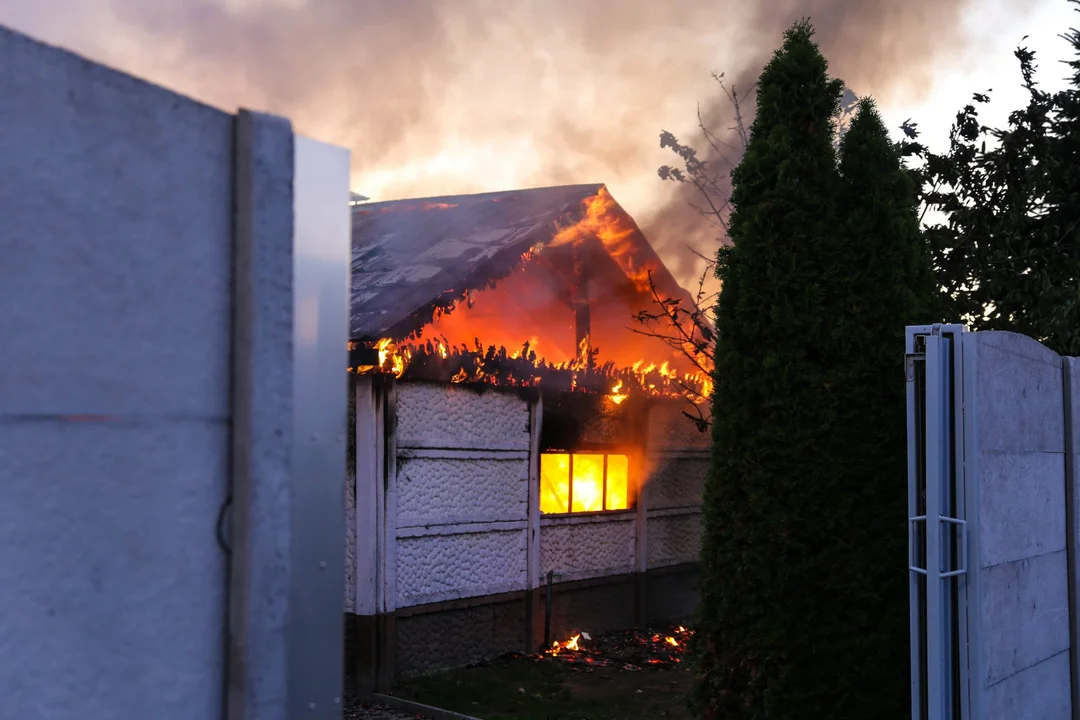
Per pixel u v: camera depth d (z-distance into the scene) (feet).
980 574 14.21
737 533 17.06
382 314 26.66
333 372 7.09
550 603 31.45
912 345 14.39
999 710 15.08
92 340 5.41
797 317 16.88
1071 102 33.73
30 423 5.09
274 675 6.23
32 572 5.08
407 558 26.68
